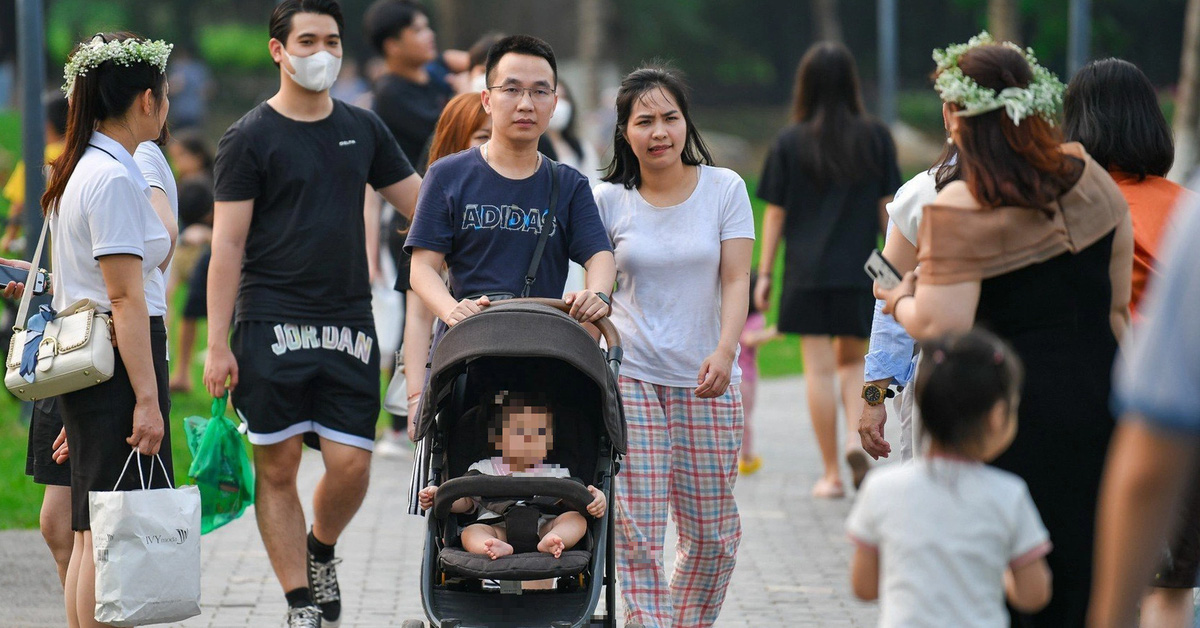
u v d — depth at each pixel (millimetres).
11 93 119562
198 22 152875
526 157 16859
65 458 16766
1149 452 8242
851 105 27281
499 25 125750
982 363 11352
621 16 148375
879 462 29781
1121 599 8625
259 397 18891
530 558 14297
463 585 15555
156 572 15453
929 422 11484
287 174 18969
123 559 15398
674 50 157125
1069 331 13047
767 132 136000
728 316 17219
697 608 18000
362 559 23922
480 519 15109
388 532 25797
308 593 19078
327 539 19750
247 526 26469
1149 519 8406
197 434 19016
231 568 23328
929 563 11188
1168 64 156625
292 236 19016
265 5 159875
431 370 14914
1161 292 8203
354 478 19344
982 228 12773
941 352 11547
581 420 15609
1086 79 15828
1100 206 12984
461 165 16844
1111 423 12984
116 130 16094
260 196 19141
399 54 29250
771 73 164375
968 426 11328
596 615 16016
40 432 17250
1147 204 15539
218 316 18859
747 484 30000
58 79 136250
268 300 19109
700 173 17641
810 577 22641
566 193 16922
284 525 19156
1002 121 12867
